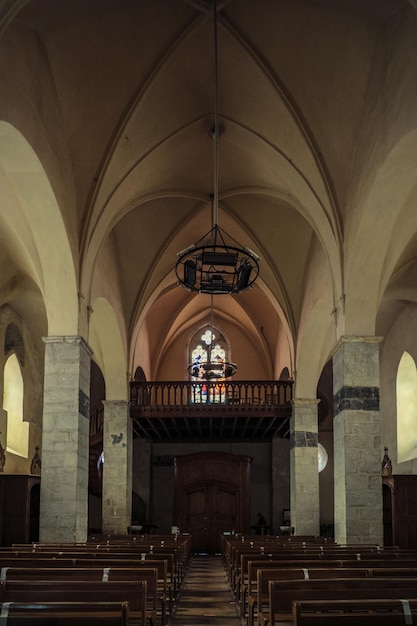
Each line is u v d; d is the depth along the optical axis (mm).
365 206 14906
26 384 23078
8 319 21750
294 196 18297
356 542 15656
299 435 24141
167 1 13305
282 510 30422
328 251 17484
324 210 16812
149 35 14195
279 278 23344
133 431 28719
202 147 18344
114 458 23891
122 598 5719
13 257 18953
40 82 13570
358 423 16188
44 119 13859
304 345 23453
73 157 15961
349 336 16484
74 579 7035
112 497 23625
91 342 25219
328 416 31281
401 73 12594
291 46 14344
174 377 33219
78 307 16281
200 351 33531
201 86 15773
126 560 8695
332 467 30906
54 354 16109
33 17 12477
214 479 29922
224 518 29562
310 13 13438
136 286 23922
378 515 15828
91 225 16516
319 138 15844
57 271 16094
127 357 24391
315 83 14977
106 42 14086
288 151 16609
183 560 15609
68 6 12688
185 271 13898
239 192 20422
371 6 12789
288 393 29000
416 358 23516
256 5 13523
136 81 15125
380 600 4832
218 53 14789
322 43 14086
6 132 12234
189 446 31547
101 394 31062
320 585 6148
